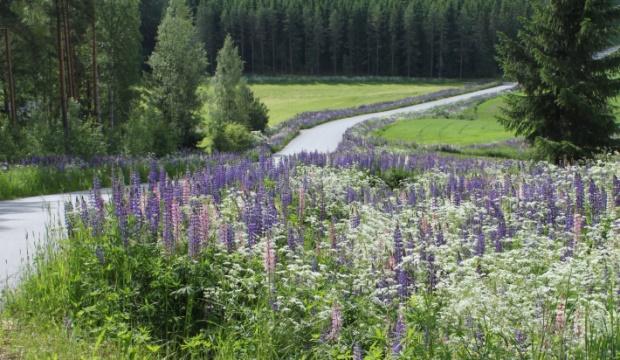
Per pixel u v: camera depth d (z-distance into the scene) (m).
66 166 26.44
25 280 8.89
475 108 97.38
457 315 6.39
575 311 6.38
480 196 14.73
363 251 8.87
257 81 150.25
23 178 23.78
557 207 12.40
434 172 22.31
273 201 12.35
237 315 7.50
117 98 57.59
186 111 54.00
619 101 56.62
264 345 6.62
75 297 8.10
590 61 26.31
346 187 16.72
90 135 33.19
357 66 165.25
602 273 7.45
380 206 13.48
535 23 26.81
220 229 8.84
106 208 10.47
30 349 6.68
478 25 158.62
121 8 57.59
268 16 162.00
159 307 7.68
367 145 43.75
